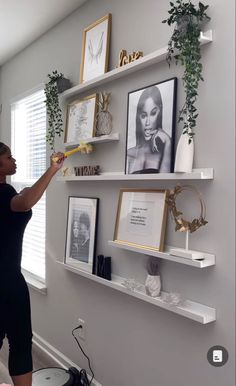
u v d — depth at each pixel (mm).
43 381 2338
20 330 1911
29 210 1903
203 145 1668
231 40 1557
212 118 1631
